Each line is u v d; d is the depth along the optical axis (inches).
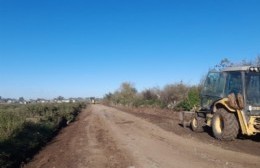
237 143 578.9
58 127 1071.0
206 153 505.4
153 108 1782.7
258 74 581.3
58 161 514.6
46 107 1612.9
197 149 542.6
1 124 736.3
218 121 623.2
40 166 492.4
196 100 1259.8
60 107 1886.1
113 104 3563.0
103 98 5280.5
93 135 810.2
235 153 495.5
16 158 552.1
